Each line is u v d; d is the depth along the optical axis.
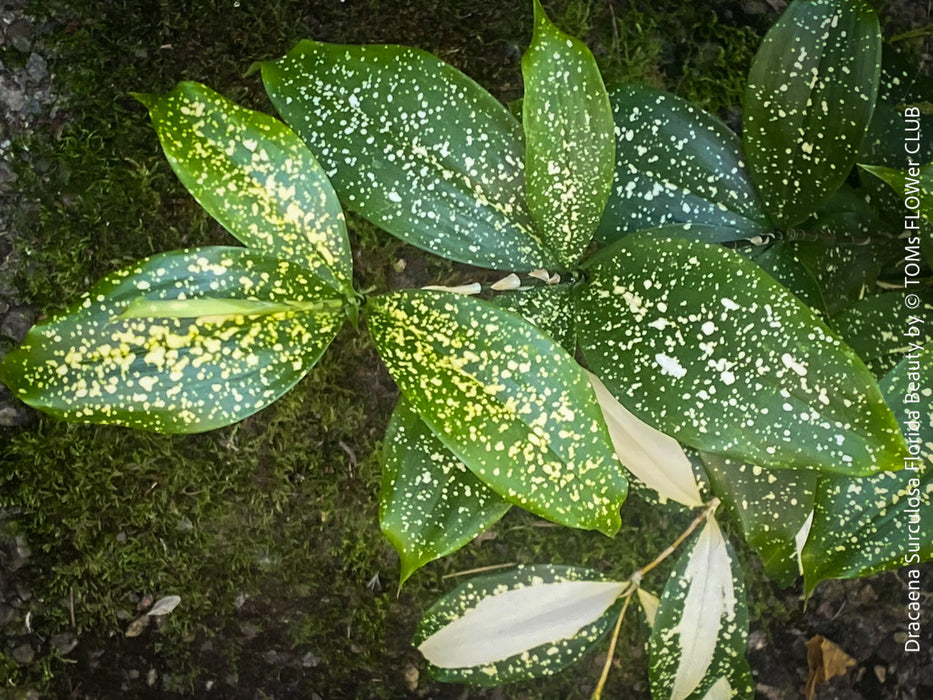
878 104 0.34
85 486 0.41
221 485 0.42
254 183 0.27
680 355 0.27
